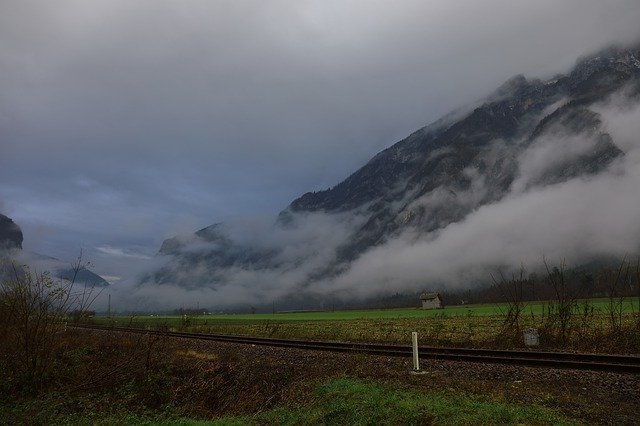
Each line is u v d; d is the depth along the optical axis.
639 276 25.58
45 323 18.95
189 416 17.62
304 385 16.78
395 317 77.69
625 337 22.34
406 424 10.41
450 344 26.25
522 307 27.06
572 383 14.04
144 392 19.41
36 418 15.05
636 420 10.48
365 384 14.68
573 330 26.84
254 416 14.02
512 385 14.00
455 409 10.83
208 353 26.81
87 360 22.59
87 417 15.49
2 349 18.53
